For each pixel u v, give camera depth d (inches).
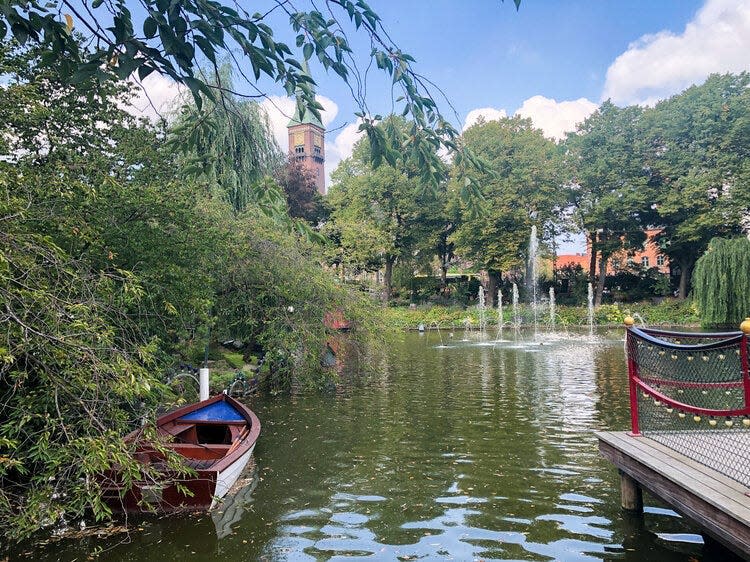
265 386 524.1
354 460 293.0
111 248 290.4
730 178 1392.7
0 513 183.5
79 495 179.5
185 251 341.4
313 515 221.6
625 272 1721.2
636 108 1583.4
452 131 114.7
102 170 299.6
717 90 1475.1
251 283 506.3
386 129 117.0
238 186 557.3
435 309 1526.8
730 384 164.4
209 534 205.2
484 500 232.5
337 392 496.4
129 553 191.2
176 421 309.6
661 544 187.8
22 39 90.7
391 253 1654.8
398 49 102.2
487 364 675.4
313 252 565.3
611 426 354.0
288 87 107.7
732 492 145.0
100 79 85.3
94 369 157.4
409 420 382.3
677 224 1510.8
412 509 225.5
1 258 136.6
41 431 175.8
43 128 300.4
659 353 194.7
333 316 533.6
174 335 404.2
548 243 1620.3
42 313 161.0
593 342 965.2
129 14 86.0
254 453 309.1
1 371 164.2
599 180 1565.0
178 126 131.3
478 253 1592.0
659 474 169.2
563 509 220.4
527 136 1571.1
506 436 333.7
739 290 1146.0
